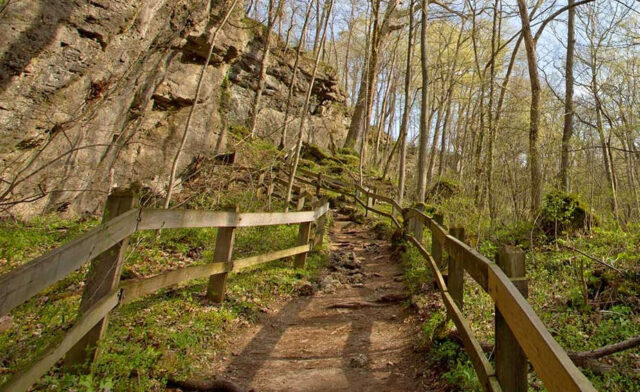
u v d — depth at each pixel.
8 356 2.76
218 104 13.58
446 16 16.91
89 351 2.83
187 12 9.36
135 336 3.52
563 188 11.59
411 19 15.05
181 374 3.29
